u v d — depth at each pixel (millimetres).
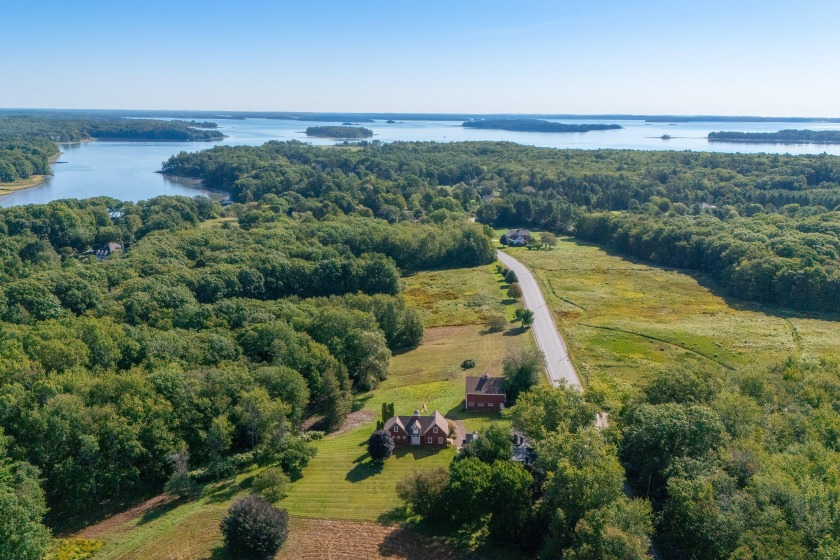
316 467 68188
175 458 62344
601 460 49469
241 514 52562
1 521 47562
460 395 87062
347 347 92812
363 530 56562
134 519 58844
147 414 64625
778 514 41031
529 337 108188
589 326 113688
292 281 133000
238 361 81562
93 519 59219
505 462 56781
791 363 78875
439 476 57406
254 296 125562
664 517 50719
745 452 50031
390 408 77000
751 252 138375
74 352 76375
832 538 39656
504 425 64625
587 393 67625
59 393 64438
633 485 58031
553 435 55094
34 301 98938
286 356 83000
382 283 137000
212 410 68875
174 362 78750
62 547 53781
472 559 52344
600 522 43781
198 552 53438
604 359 97188
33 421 58969
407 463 68812
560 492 48938
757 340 104812
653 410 57406
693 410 55812
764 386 66188
